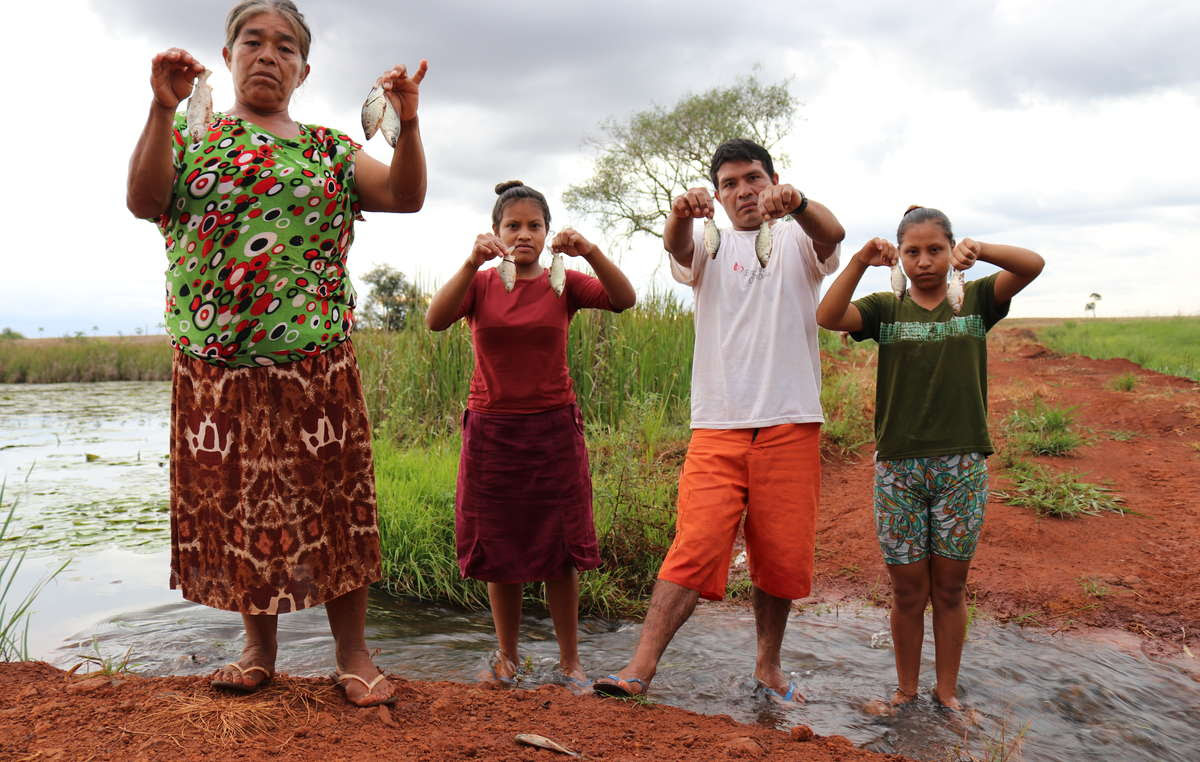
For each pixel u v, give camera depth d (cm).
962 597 327
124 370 2892
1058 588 464
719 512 315
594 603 479
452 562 499
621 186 3616
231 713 236
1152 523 562
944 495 321
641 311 1006
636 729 260
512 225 338
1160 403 1017
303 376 243
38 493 770
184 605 461
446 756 225
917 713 319
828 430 809
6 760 207
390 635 419
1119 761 285
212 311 234
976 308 324
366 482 258
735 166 338
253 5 242
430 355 891
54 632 413
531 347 334
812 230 309
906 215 337
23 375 2756
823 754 252
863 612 454
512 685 347
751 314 323
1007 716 320
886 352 334
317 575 244
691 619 451
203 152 232
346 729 237
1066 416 845
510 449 339
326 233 246
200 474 242
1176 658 386
